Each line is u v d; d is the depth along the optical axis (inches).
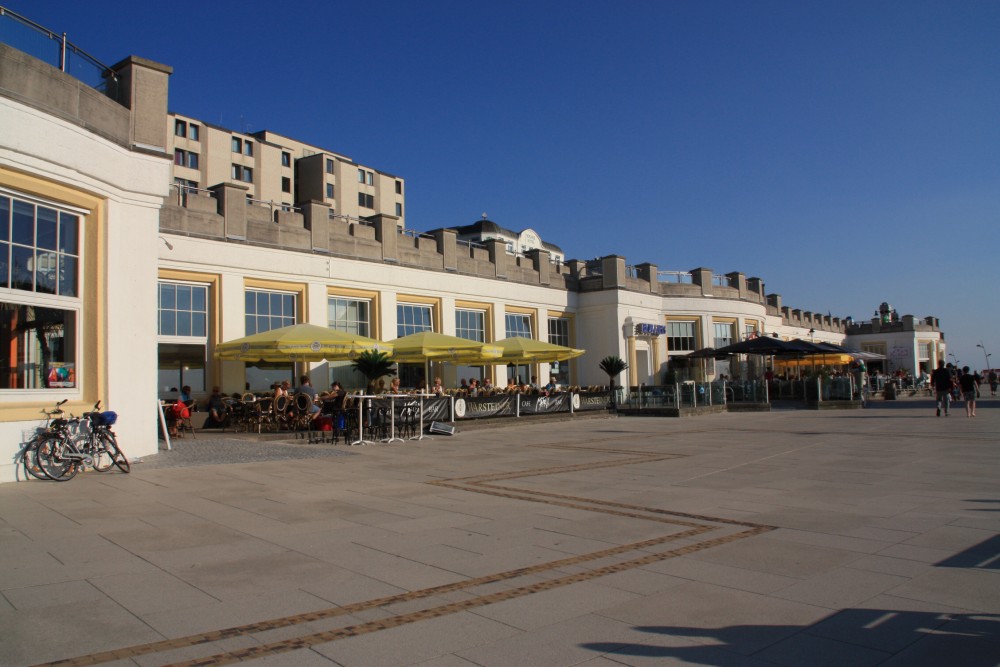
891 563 224.1
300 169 2908.5
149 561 218.2
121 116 444.8
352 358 805.9
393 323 939.3
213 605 179.8
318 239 853.2
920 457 489.4
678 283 1441.9
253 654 149.3
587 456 518.3
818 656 152.3
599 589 197.8
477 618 173.9
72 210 409.7
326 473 414.9
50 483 358.3
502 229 2052.2
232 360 741.9
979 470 422.6
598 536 260.5
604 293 1293.1
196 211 740.7
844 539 255.9
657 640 161.0
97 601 180.5
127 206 446.0
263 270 791.1
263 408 675.4
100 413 390.9
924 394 1811.0
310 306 836.0
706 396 1072.8
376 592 193.0
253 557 225.3
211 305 747.4
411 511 304.3
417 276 979.9
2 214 370.3
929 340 2628.0
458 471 433.1
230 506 308.0
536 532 266.5
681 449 565.9
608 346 1285.7
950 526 275.3
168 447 504.1
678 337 1435.8
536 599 188.9
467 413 784.9
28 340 382.0
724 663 148.8
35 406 376.2
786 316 2149.4
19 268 377.7
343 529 267.9
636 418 995.9
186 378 727.1
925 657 151.6
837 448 555.8
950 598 190.1
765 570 216.8
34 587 190.7
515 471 434.0
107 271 426.9
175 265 717.3
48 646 151.1
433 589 196.5
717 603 186.5
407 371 989.8
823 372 1464.1
